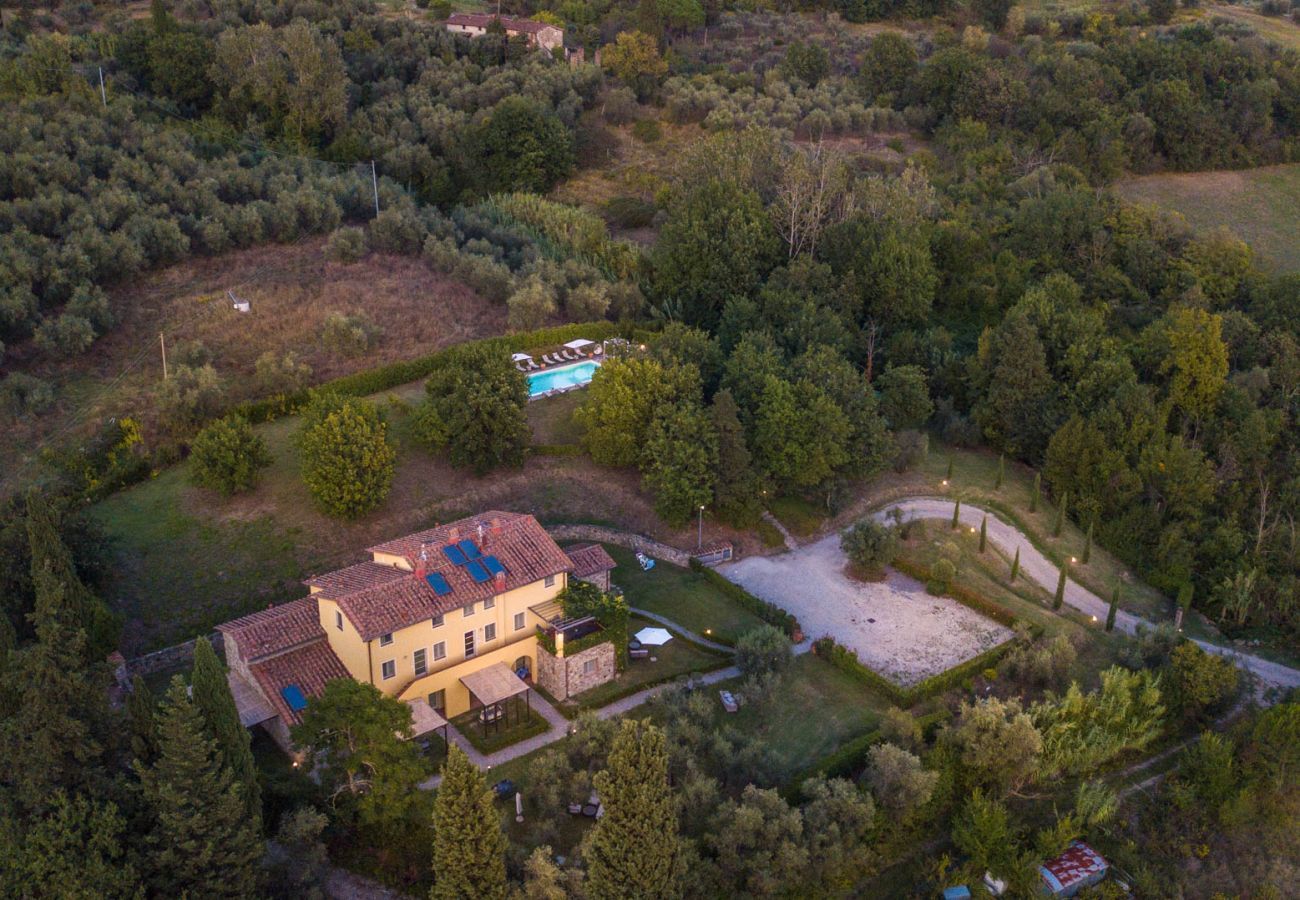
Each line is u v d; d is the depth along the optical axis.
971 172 146.88
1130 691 74.19
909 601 84.81
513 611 71.81
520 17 184.12
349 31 160.50
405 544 72.44
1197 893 66.62
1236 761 71.94
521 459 91.19
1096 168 151.00
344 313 108.50
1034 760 67.19
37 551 62.88
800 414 91.06
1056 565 91.81
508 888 53.66
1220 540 92.19
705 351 99.56
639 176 148.50
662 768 52.78
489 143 141.75
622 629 73.25
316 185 127.75
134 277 108.44
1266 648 86.06
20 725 50.31
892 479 100.44
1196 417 104.31
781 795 64.25
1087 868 65.94
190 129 134.38
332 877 57.94
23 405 89.00
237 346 101.69
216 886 51.12
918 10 190.75
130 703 54.50
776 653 73.62
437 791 56.97
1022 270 130.38
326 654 68.50
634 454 90.88
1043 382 104.81
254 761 62.00
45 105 124.19
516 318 110.25
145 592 75.06
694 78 164.75
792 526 93.06
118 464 85.56
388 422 88.25
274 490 85.50
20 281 97.12
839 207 128.62
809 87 167.38
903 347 112.31
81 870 48.69
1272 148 156.50
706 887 57.88
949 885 63.91
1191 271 127.56
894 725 68.00
